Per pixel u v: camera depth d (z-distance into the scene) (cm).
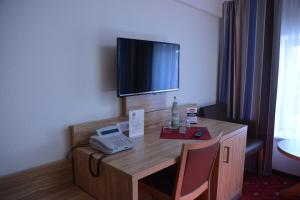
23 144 138
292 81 255
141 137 181
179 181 140
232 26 289
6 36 125
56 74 148
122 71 172
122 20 183
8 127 131
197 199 180
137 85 185
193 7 255
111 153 144
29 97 137
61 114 153
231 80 298
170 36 231
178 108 236
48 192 148
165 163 134
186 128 205
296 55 250
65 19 149
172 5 230
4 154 130
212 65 303
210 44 294
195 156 140
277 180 268
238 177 219
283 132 268
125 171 121
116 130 166
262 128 274
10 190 131
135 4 192
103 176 136
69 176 159
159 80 205
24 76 134
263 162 276
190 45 261
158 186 154
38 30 137
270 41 260
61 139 155
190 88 269
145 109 201
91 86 168
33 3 133
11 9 125
